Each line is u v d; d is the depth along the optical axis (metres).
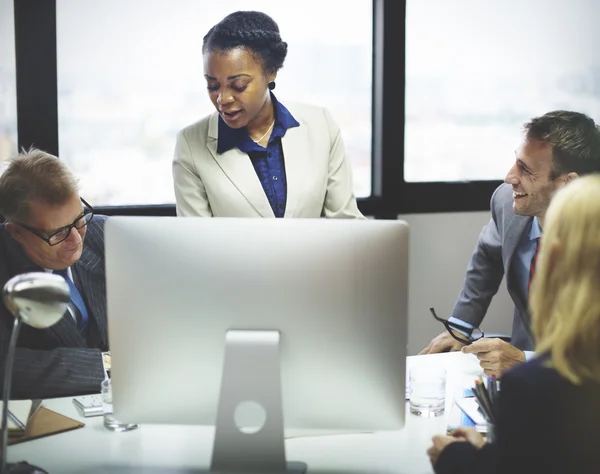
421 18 3.65
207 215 2.65
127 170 3.42
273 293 1.58
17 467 1.62
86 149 3.36
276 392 1.58
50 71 3.22
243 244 1.58
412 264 3.77
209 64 2.55
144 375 1.63
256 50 2.54
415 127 3.73
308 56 3.56
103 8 3.29
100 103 3.35
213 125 2.65
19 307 1.55
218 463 1.59
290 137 2.67
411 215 3.75
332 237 1.58
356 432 1.85
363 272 1.58
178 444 1.80
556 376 1.32
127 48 3.34
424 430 1.87
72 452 1.75
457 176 3.82
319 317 1.59
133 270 1.60
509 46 3.79
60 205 2.09
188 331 1.61
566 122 2.29
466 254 3.83
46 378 2.04
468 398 2.00
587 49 3.88
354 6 3.58
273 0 3.48
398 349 1.60
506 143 3.85
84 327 2.31
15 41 3.17
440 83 3.73
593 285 1.30
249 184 2.60
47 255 2.13
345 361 1.61
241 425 1.66
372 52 3.63
